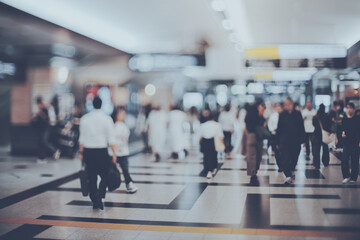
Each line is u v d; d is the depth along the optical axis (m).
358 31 11.09
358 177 8.73
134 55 13.87
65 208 6.58
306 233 4.96
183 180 8.95
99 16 10.46
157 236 5.01
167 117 14.68
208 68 22.55
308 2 8.72
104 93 15.34
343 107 10.02
